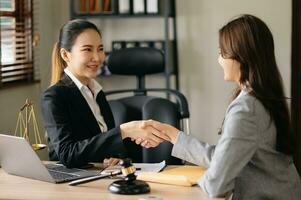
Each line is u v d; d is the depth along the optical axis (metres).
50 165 2.25
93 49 2.30
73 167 2.18
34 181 2.00
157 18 4.30
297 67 4.15
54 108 2.22
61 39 2.36
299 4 4.11
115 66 3.44
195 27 4.23
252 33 1.81
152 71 3.44
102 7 4.13
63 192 1.82
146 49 3.42
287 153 1.87
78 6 4.23
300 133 4.22
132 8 4.11
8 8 3.70
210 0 4.18
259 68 1.81
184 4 4.23
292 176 1.88
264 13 4.11
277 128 1.84
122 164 1.87
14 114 3.68
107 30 4.39
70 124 2.25
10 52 3.69
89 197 1.75
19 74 3.76
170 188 1.87
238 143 1.73
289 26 4.08
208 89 4.26
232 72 1.87
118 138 2.10
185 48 4.27
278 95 1.84
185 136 1.97
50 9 4.33
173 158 2.79
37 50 4.08
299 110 4.20
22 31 3.82
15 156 1.99
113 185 1.82
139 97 3.15
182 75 4.30
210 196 1.75
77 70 2.33
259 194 1.82
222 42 1.86
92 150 2.11
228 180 1.72
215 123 4.28
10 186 1.92
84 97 2.37
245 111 1.76
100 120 2.49
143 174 2.00
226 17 4.16
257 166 1.83
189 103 4.31
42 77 4.18
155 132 2.04
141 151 2.87
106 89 4.42
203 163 1.90
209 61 4.23
